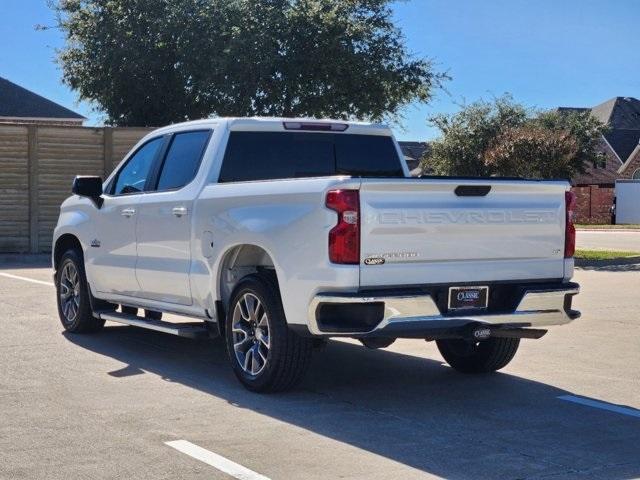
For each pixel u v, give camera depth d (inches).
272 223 269.0
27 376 305.1
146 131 840.9
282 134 326.0
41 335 390.0
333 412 262.1
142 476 201.9
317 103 944.3
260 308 279.9
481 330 268.4
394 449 225.1
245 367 287.0
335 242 249.6
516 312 273.1
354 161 340.8
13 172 807.1
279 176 323.0
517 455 221.9
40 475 201.8
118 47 959.6
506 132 1226.6
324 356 352.5
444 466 211.9
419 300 254.4
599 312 482.9
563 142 1160.2
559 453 224.2
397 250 255.0
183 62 955.3
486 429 246.1
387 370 326.0
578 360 347.9
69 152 823.7
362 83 940.6
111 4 964.0
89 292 380.8
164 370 318.3
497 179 271.7
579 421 256.1
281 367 272.4
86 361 333.1
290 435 236.7
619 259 792.3
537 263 282.0
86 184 360.2
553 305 280.4
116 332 401.1
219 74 917.2
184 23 933.2
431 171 1733.5
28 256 794.8
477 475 205.6
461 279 265.9
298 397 279.9
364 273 250.5
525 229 278.2
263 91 936.9
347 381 305.9
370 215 251.0
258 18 923.4
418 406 271.4
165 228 322.3
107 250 359.6
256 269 301.6
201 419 251.4
